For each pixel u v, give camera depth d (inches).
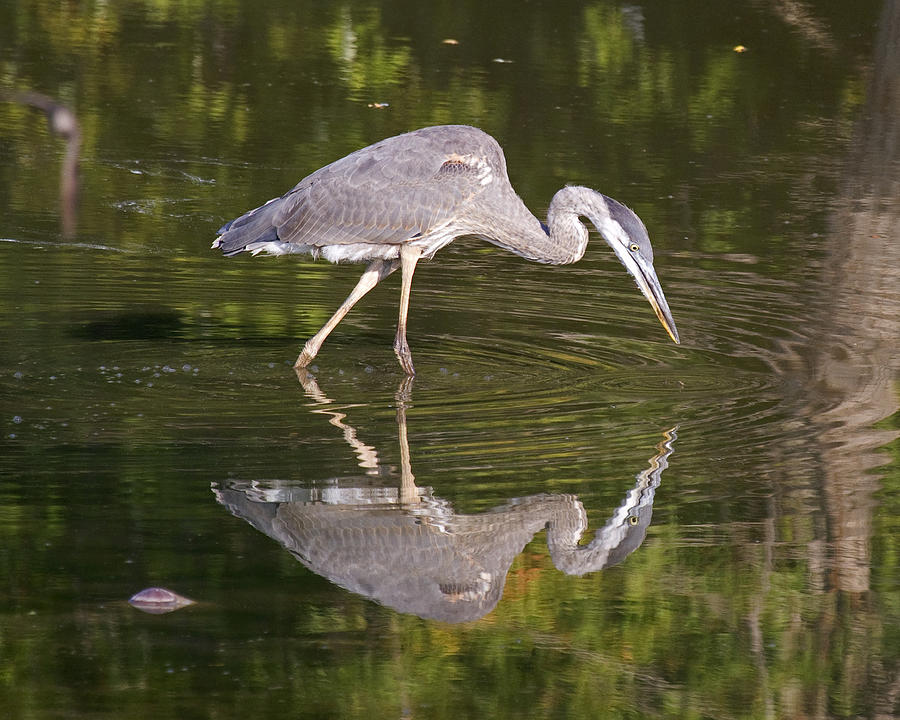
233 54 1143.0
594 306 589.6
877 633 308.8
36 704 265.7
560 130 952.9
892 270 658.8
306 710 266.5
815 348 524.1
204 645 289.6
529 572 327.9
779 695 285.4
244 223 500.1
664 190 815.1
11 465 377.7
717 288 618.5
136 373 478.6
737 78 1119.6
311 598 310.0
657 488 373.7
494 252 687.7
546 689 282.2
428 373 488.4
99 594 307.3
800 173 871.7
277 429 417.7
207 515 347.6
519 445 405.4
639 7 1337.4
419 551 333.7
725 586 325.4
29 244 668.7
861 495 371.2
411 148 488.7
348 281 632.4
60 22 1226.6
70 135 282.7
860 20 1310.3
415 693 275.9
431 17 1293.1
